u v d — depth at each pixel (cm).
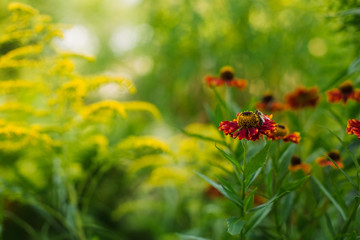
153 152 90
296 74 127
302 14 115
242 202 71
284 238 76
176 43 125
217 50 126
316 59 113
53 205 97
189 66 128
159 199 125
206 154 98
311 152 82
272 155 75
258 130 68
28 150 100
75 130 96
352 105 87
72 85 87
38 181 101
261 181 76
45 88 92
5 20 109
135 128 118
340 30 86
